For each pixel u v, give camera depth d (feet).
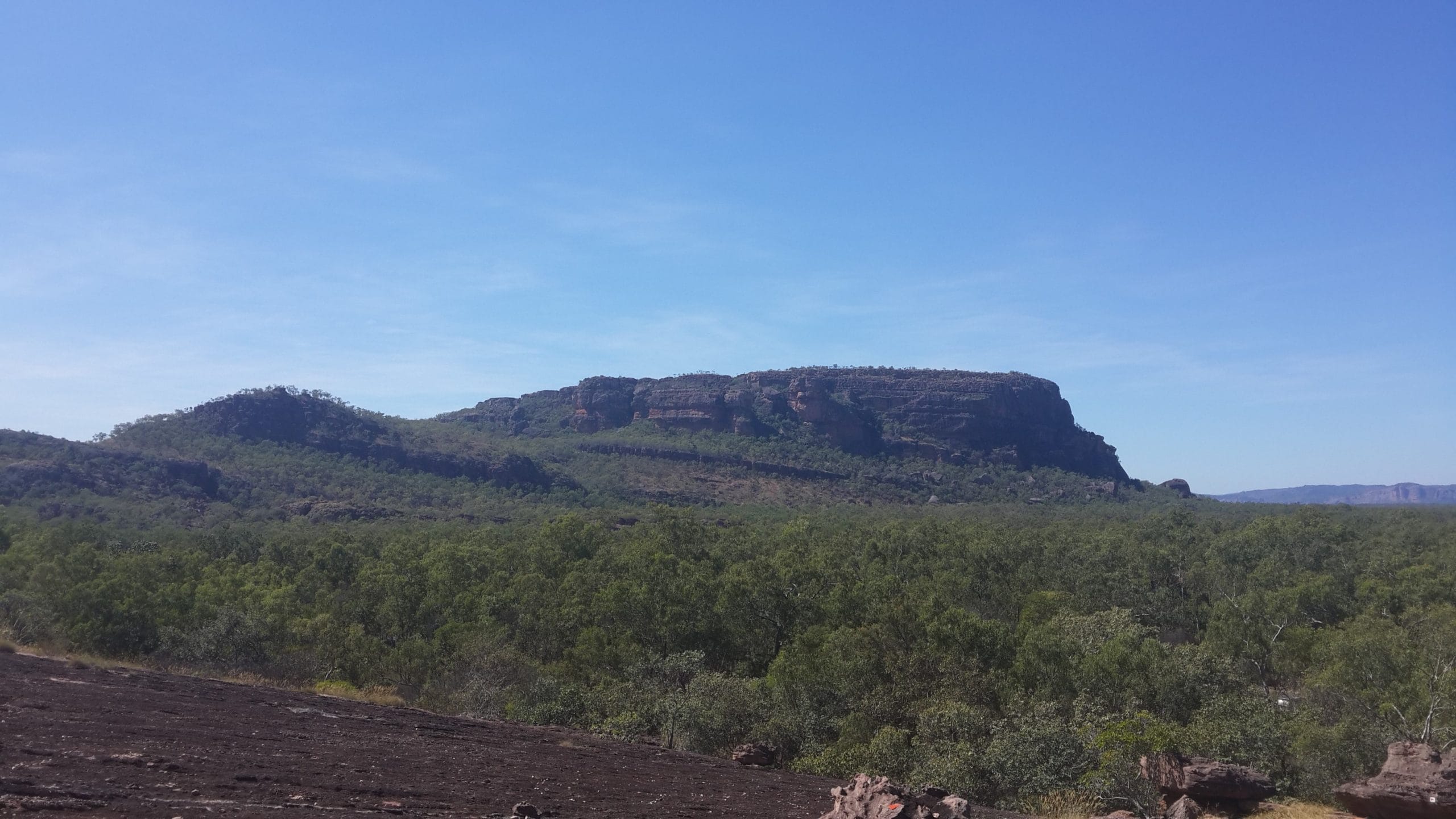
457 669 135.03
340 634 160.15
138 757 38.42
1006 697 116.78
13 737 39.24
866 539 318.45
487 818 38.01
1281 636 169.58
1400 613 205.46
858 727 108.99
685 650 167.43
